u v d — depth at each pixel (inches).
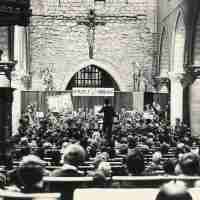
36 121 1740.9
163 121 1758.1
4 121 1111.0
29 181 320.2
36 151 803.4
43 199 256.4
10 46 1562.5
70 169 421.4
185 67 1577.3
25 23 868.0
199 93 1531.7
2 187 457.1
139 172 489.1
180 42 1855.3
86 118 1772.9
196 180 335.0
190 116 1547.7
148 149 879.1
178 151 772.0
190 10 1558.8
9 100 1127.6
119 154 879.1
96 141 952.3
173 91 1898.4
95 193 254.8
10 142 860.6
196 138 1239.5
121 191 257.1
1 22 858.8
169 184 218.5
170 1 1919.3
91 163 700.0
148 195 252.5
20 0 829.8
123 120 1702.8
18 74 1852.9
